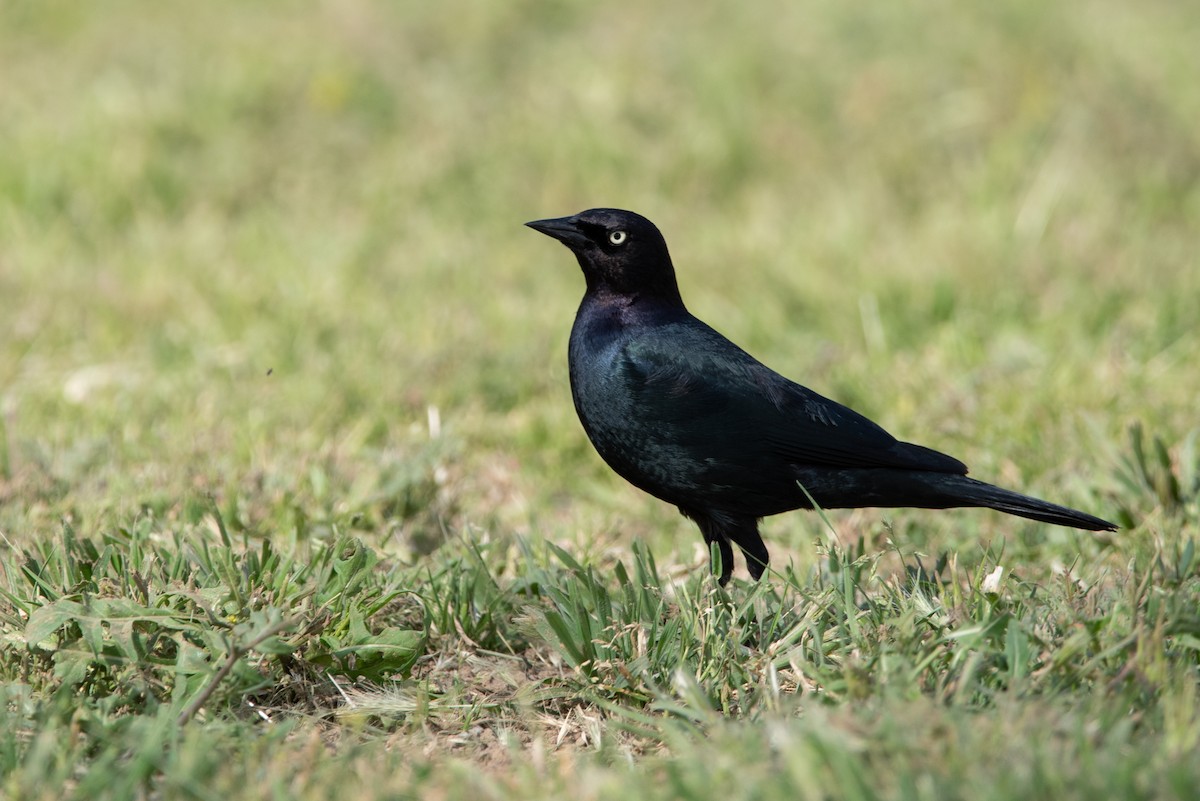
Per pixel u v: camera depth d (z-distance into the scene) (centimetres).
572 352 798
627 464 787
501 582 783
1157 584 686
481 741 612
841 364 1207
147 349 1257
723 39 1972
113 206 1623
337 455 969
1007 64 1827
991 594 646
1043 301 1310
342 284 1415
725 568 804
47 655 625
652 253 784
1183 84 1822
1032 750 489
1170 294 1284
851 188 1636
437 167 1728
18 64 1952
